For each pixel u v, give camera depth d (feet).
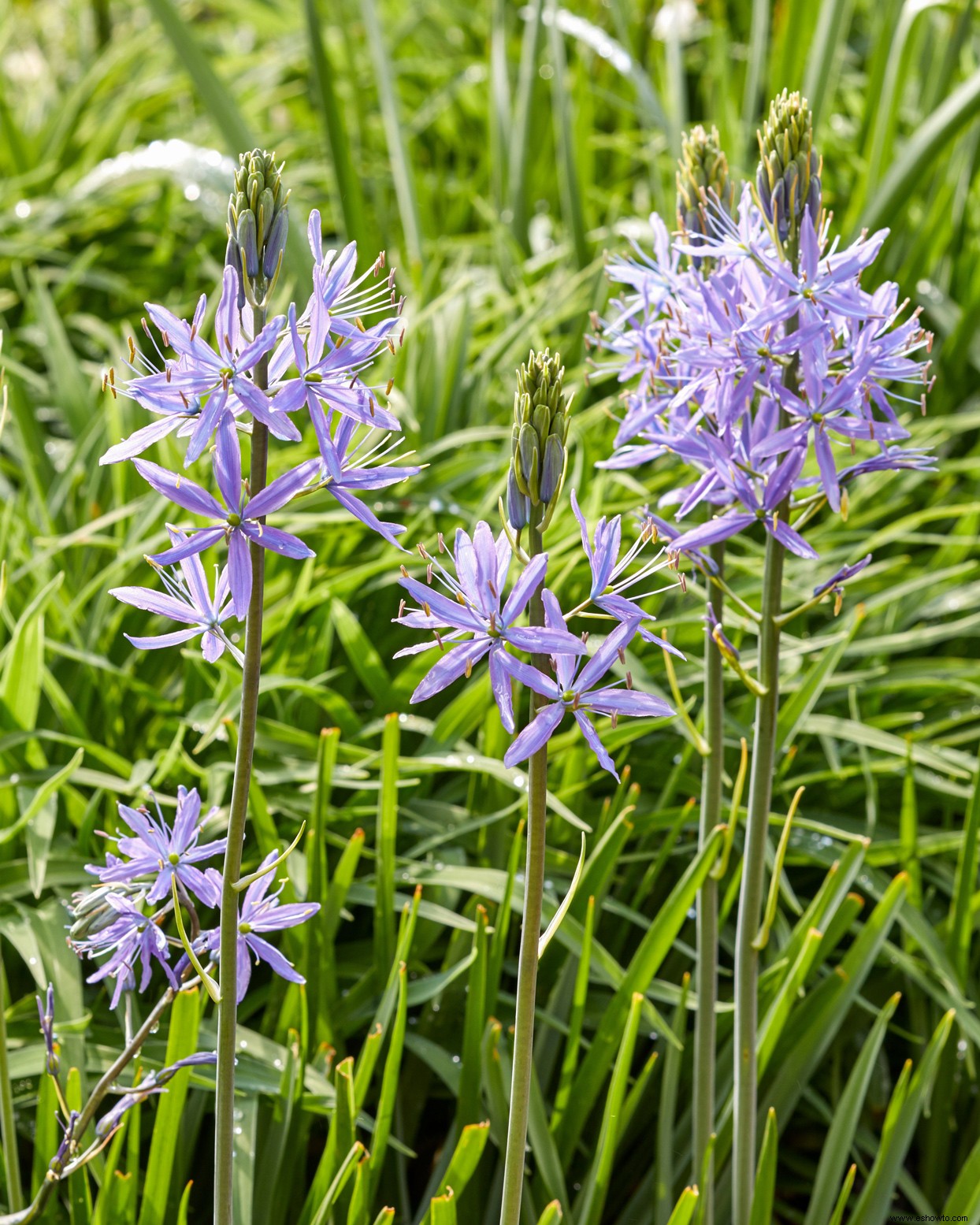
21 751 4.38
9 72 14.03
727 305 3.32
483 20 11.29
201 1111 3.84
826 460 3.32
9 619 4.47
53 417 7.32
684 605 5.41
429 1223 3.62
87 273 8.35
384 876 3.98
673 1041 3.85
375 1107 4.09
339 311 3.18
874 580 5.85
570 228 7.53
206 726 4.36
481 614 3.06
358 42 10.73
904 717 5.07
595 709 3.07
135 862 3.27
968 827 4.10
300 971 3.97
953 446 7.00
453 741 4.50
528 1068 3.19
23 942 3.95
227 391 3.02
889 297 3.33
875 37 9.12
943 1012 4.41
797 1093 3.98
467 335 6.33
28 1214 3.30
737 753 4.86
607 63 10.22
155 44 10.97
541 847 3.12
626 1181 4.11
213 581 4.89
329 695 4.49
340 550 5.52
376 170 9.32
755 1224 3.68
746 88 9.52
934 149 6.38
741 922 3.54
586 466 5.49
